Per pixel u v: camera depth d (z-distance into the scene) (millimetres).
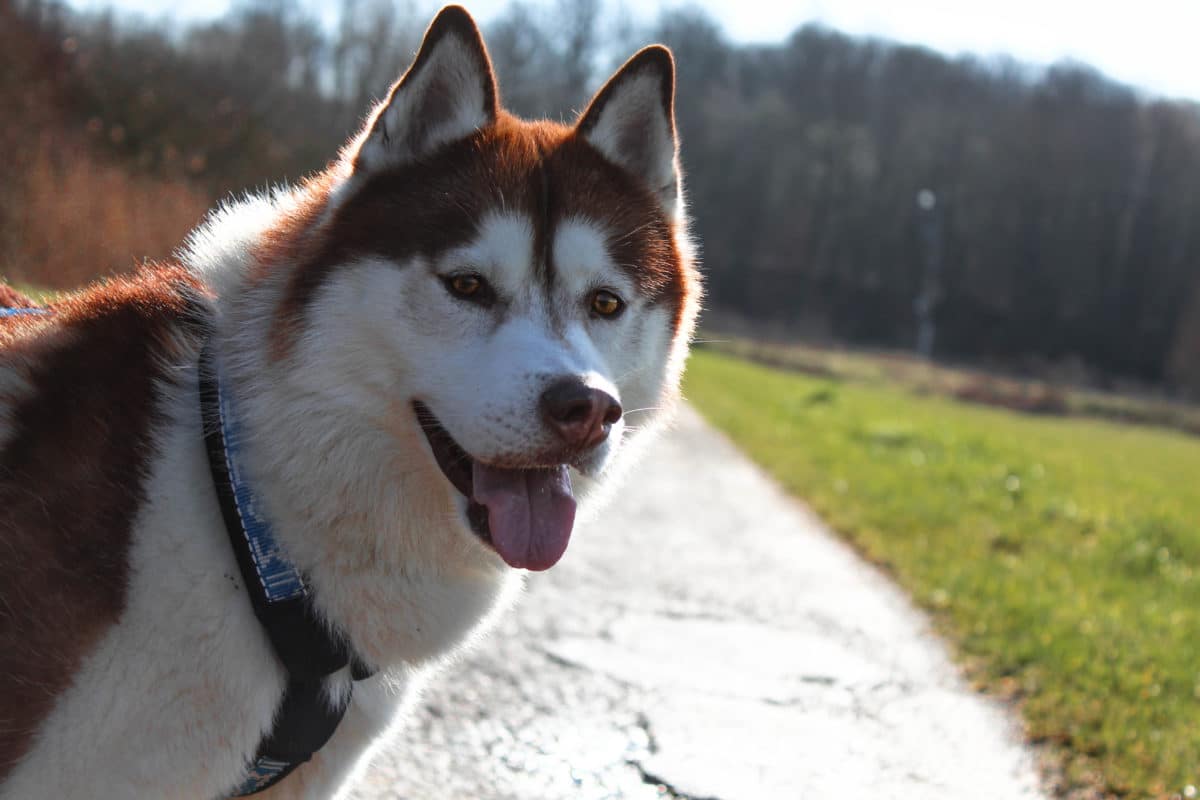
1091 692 4348
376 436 2158
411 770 3273
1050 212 69375
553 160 2551
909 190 69438
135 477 2002
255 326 2168
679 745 3678
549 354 2234
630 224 2596
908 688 4395
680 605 5359
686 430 13320
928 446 13273
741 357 40000
